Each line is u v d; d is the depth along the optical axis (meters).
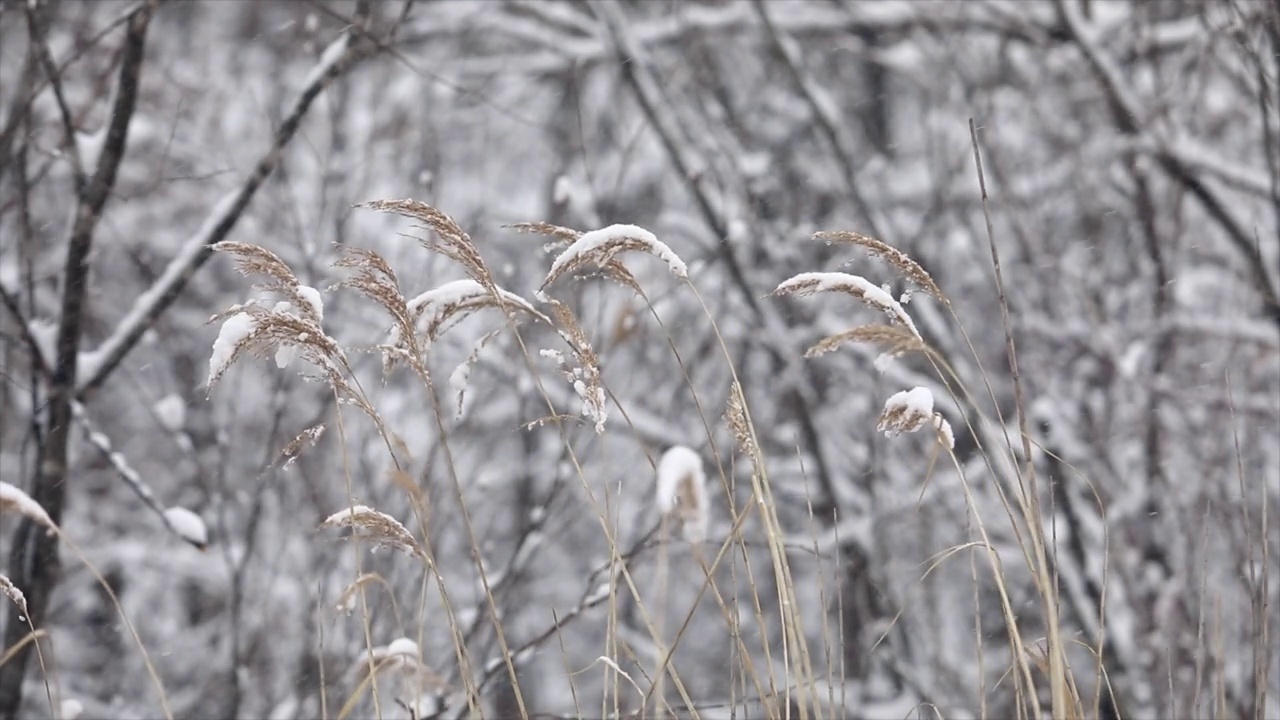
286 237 14.51
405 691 6.35
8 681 8.14
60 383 8.36
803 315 15.35
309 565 10.22
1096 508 12.35
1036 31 15.24
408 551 4.29
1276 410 12.43
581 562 16.44
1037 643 4.54
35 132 9.34
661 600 3.91
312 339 4.19
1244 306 15.10
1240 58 12.15
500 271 15.27
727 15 16.86
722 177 16.22
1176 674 9.51
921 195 17.95
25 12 8.49
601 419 4.33
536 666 16.23
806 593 15.65
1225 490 9.41
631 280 4.38
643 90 14.21
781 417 15.34
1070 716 3.97
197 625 17.12
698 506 3.72
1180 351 14.91
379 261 4.25
